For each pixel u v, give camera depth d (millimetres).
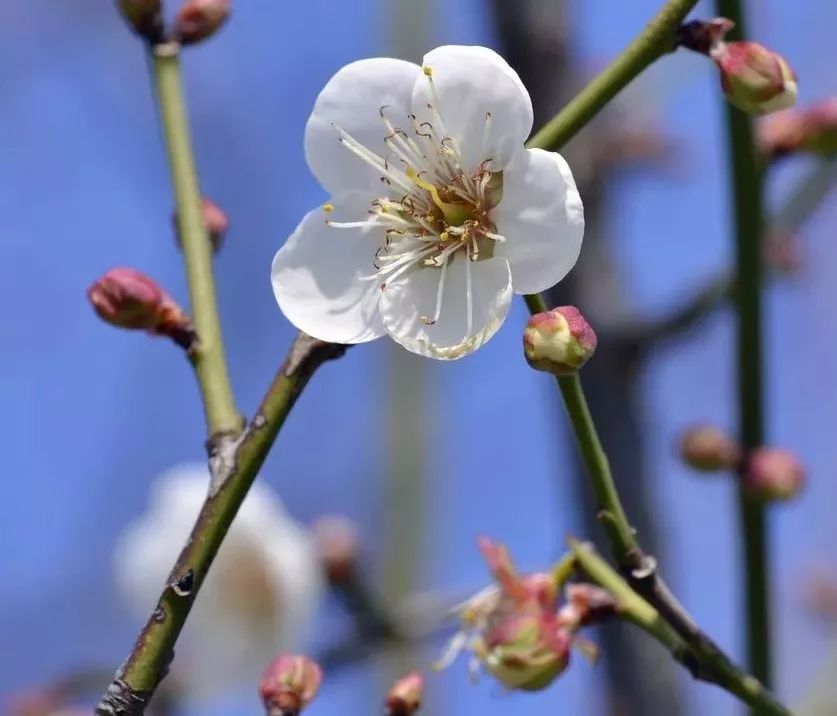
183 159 402
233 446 379
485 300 378
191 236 396
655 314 455
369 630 456
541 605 391
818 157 422
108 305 387
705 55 385
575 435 380
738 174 420
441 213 383
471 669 391
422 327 381
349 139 383
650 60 383
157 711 461
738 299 422
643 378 459
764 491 417
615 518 382
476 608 393
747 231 421
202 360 387
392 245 383
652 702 444
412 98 382
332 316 381
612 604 391
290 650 462
